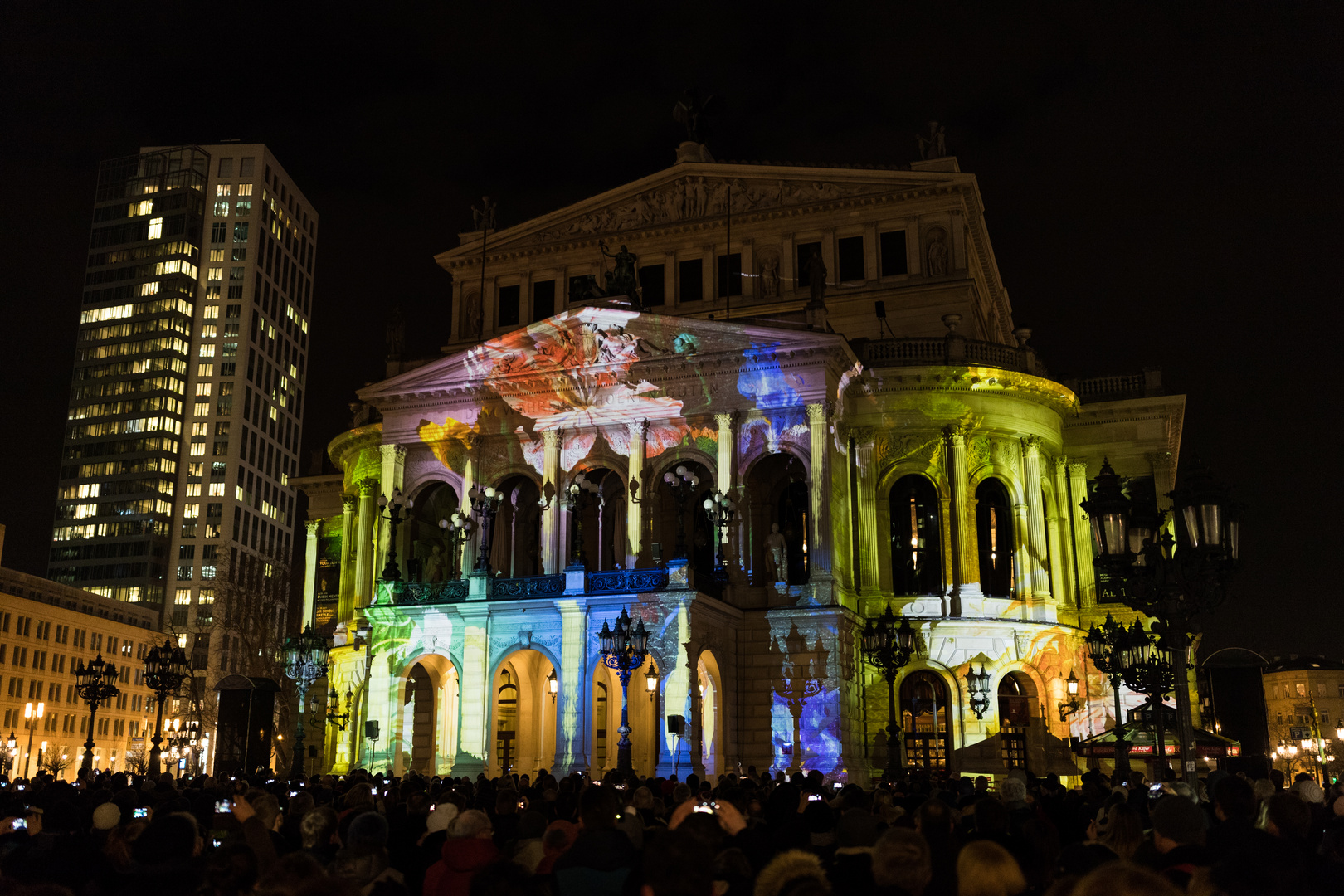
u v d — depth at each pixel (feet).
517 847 37.86
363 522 215.72
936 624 176.65
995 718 173.78
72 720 441.27
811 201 211.00
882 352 189.16
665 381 180.86
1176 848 30.14
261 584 386.52
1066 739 177.78
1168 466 199.00
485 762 160.35
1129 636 113.39
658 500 179.52
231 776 121.49
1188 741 61.52
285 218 646.33
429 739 196.24
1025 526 185.16
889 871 25.52
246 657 340.80
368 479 218.18
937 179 204.13
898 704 176.14
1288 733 512.63
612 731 173.99
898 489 186.19
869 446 185.06
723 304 212.64
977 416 185.06
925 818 36.58
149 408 585.63
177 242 606.14
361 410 226.58
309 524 265.13
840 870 31.07
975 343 188.34
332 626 257.96
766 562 176.45
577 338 185.06
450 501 208.64
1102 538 66.80
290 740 262.88
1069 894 16.93
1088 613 192.95
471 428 191.11
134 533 571.28
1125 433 201.46
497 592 165.68
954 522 181.06
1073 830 55.67
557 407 185.88
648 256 219.61
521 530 194.90
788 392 174.19
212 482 579.89
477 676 163.22
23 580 433.07
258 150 624.18
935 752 175.32
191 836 29.09
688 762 148.05
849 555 178.40
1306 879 27.45
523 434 188.65
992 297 238.89
